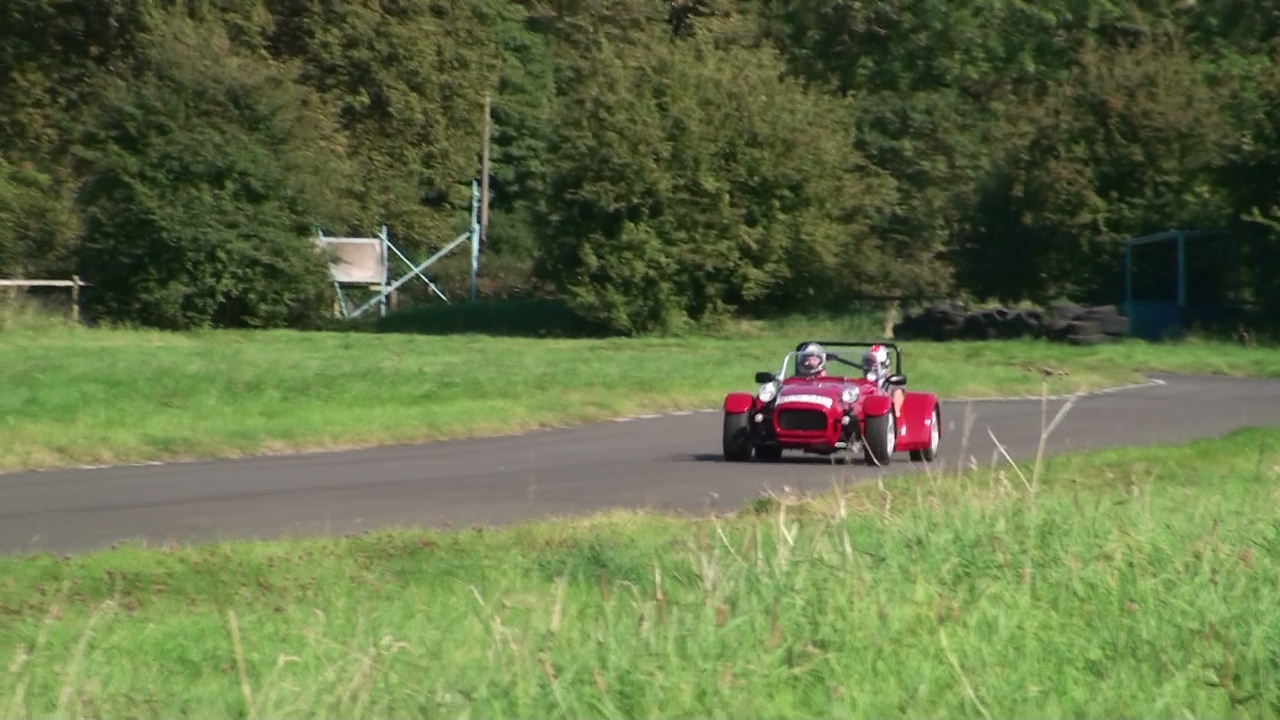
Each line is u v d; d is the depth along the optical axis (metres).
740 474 63.34
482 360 133.25
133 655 29.52
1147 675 26.09
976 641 26.78
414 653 26.95
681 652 25.33
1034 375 121.25
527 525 46.28
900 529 35.19
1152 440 76.94
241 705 24.95
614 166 193.12
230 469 66.44
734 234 197.25
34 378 103.88
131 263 188.50
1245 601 29.77
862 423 65.38
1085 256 198.00
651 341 177.50
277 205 198.00
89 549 44.12
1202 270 187.88
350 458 71.19
